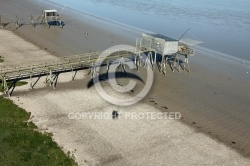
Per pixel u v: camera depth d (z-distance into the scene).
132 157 27.77
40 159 26.16
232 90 43.75
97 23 76.56
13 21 71.94
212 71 50.56
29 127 30.84
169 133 32.03
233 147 30.62
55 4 95.19
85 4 98.62
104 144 29.27
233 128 34.03
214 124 34.56
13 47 54.22
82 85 41.59
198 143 30.72
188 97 40.59
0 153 26.41
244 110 38.16
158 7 99.62
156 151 28.89
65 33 65.94
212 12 96.06
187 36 69.81
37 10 85.06
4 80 38.06
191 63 53.41
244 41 68.44
